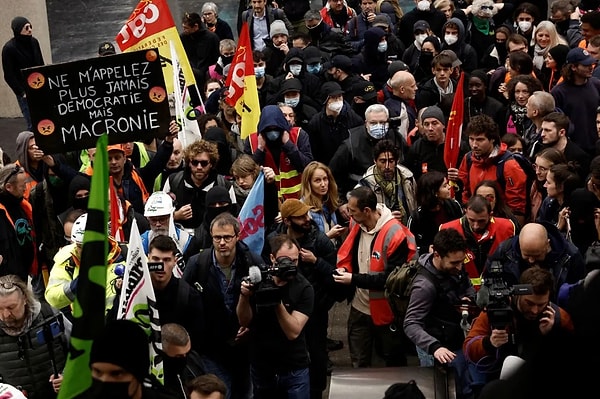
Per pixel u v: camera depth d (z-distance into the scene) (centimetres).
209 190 870
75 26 2428
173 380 664
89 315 318
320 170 925
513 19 1780
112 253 782
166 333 654
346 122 1155
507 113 1166
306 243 834
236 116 1198
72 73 883
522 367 195
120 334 316
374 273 820
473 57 1500
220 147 1080
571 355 191
